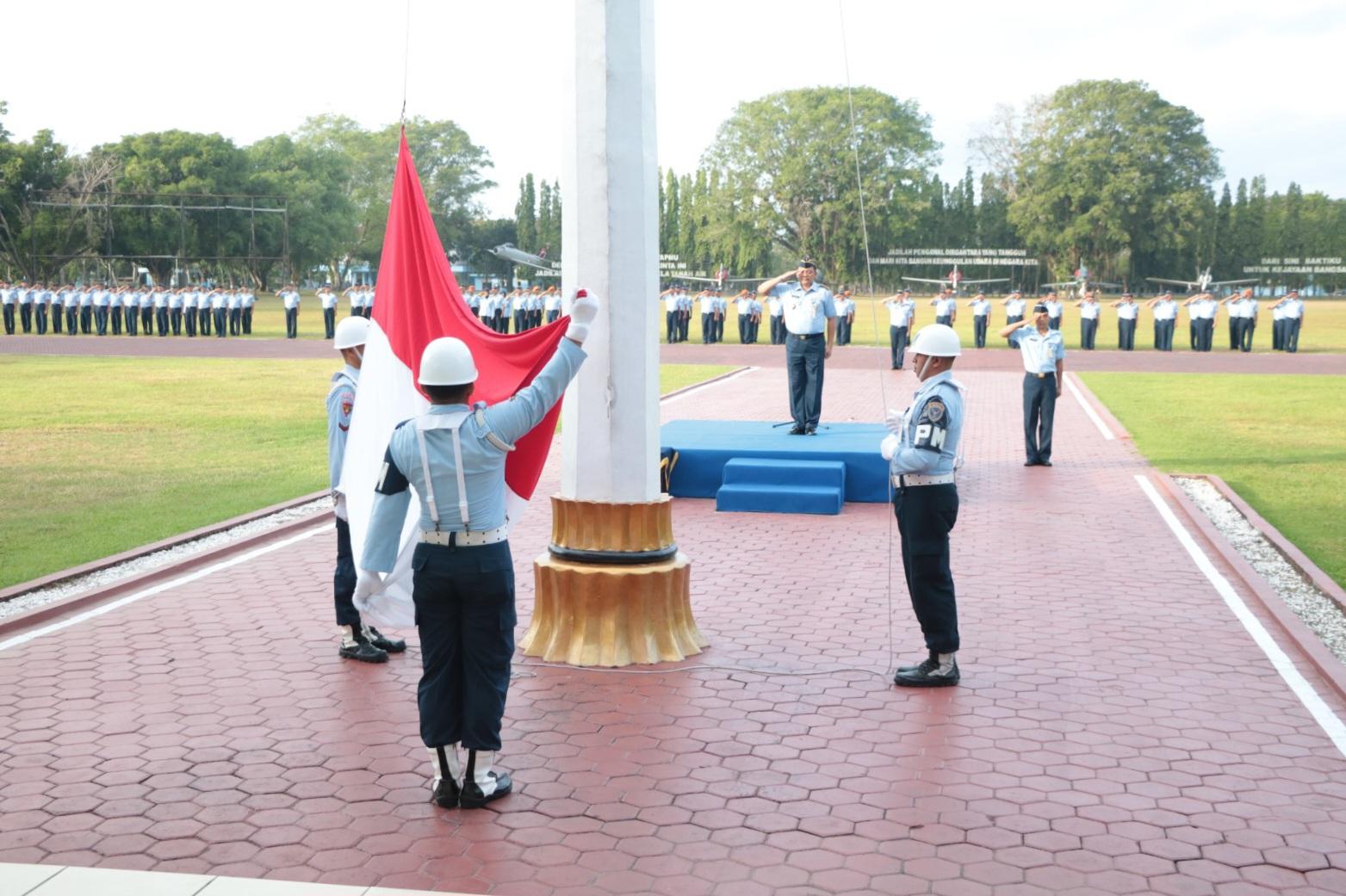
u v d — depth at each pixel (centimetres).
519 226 10331
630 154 660
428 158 10569
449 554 484
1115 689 643
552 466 1477
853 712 605
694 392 2361
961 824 475
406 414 631
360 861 443
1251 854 449
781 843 458
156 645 724
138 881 426
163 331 4288
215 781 520
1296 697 629
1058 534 1062
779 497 1173
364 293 4088
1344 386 2453
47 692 636
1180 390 2377
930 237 9144
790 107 8538
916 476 637
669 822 477
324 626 768
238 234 6981
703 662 688
